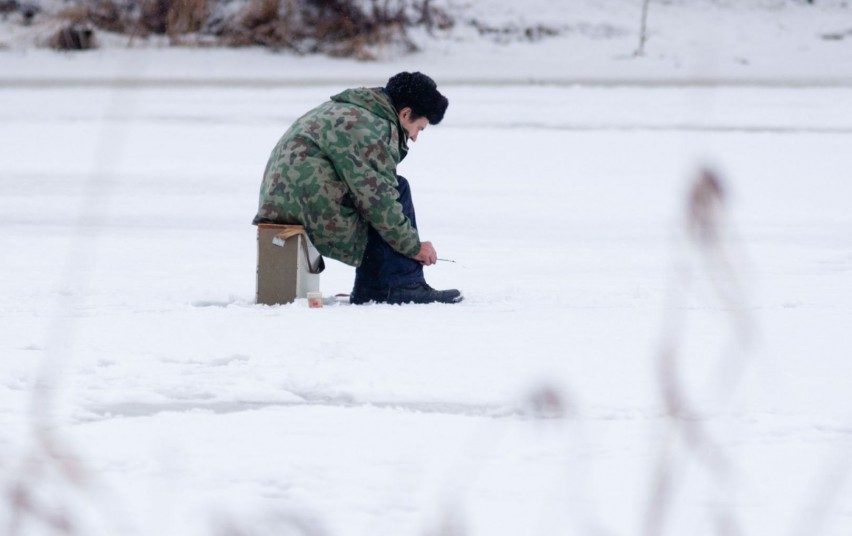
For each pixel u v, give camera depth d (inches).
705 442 450.0
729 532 362.6
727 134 2020.2
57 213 1235.9
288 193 735.7
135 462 422.3
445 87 2805.1
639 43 3666.3
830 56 3575.3
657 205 1346.0
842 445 450.6
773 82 2945.4
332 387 530.9
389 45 3511.3
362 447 445.4
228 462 425.4
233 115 2246.6
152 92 2588.6
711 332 650.8
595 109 2389.3
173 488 397.7
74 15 3390.7
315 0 3558.1
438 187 1485.0
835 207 1328.7
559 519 374.3
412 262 756.0
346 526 366.0
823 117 2279.8
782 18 3929.6
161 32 3435.0
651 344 621.0
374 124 731.4
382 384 535.2
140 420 476.1
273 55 3395.7
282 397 518.9
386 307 734.5
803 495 395.2
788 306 741.9
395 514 378.0
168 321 677.3
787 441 454.6
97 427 463.5
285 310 716.0
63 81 2778.1
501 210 1300.4
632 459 430.0
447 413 496.4
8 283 829.8
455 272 924.6
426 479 410.9
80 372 555.8
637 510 381.1
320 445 447.2
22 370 554.3
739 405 502.3
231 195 1400.1
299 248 740.0
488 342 626.2
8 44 3331.7
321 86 2795.3
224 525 289.4
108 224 1171.9
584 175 1601.9
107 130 1824.6
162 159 1707.7
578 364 574.9
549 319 693.9
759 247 1036.5
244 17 3503.9
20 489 254.7
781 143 1913.1
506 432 465.1
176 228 1157.7
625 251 1042.1
